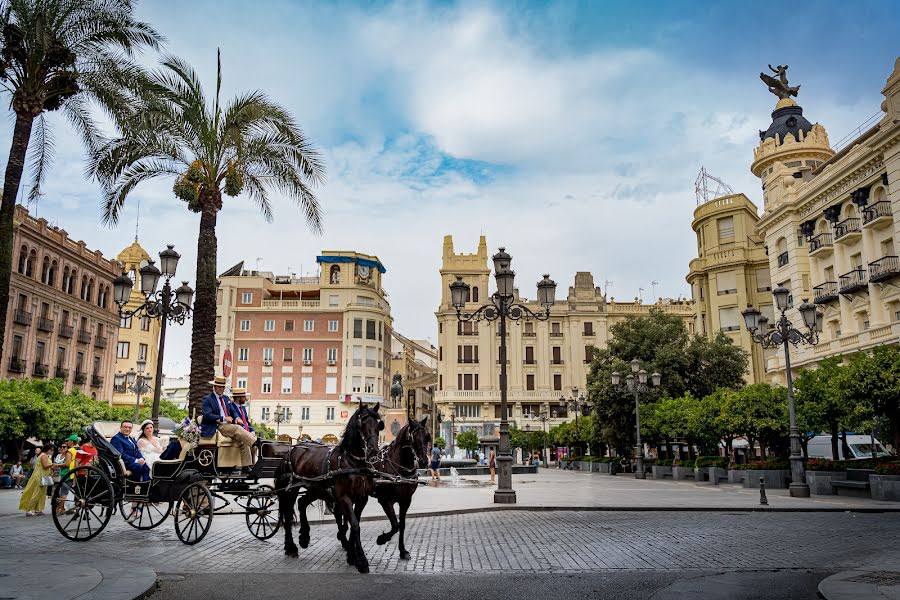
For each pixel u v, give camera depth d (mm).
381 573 9078
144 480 12016
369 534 13141
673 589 8016
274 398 77812
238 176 19969
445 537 12695
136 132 18938
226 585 8203
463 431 75188
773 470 27281
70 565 8594
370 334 79688
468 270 79250
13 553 9891
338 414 77312
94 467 11359
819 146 49281
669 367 43250
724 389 32906
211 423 11336
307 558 10219
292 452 10875
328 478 9703
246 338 79125
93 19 17922
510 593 7828
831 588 7660
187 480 11102
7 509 17719
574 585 8289
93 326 54531
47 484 15875
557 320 79500
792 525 14633
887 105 33188
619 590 8000
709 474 32281
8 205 16188
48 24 17172
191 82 19250
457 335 77688
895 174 32594
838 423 23797
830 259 38688
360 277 81875
